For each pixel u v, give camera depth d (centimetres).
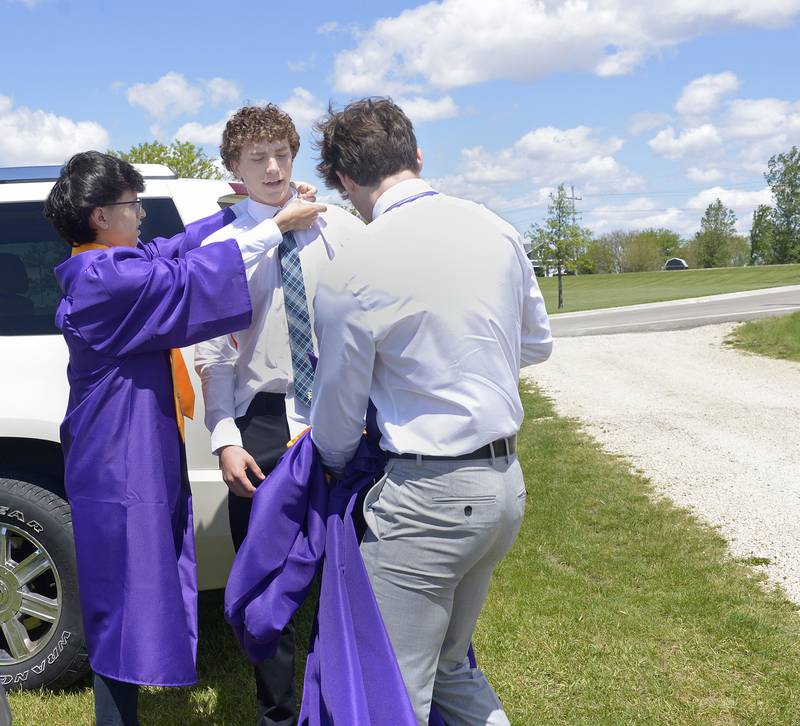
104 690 247
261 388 267
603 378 1224
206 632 377
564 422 884
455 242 205
